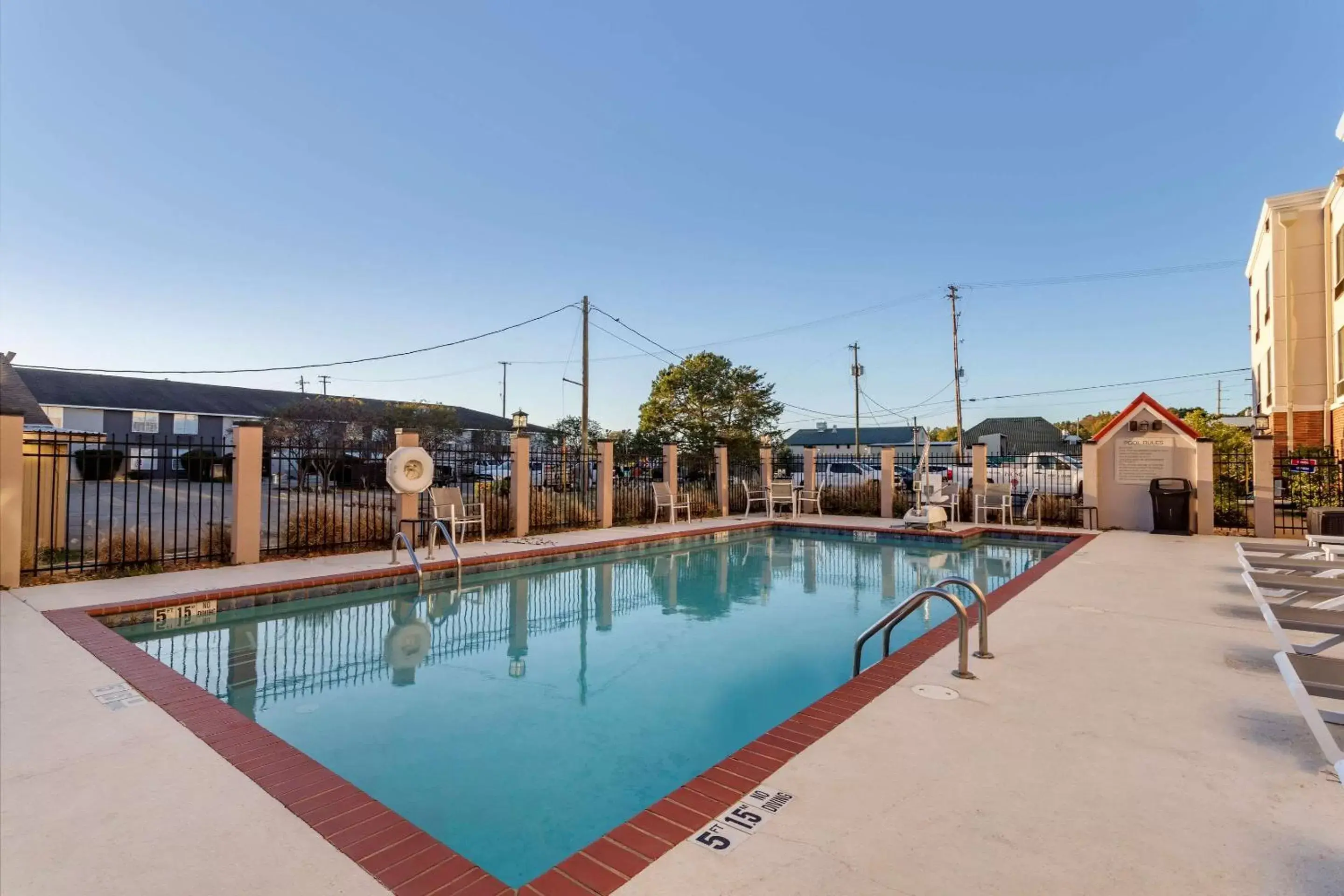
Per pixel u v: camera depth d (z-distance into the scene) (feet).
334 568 26.55
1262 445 36.99
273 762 9.77
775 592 28.55
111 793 8.73
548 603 25.94
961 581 14.73
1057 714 11.48
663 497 47.93
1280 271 53.57
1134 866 6.86
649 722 14.15
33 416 41.47
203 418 111.45
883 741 10.33
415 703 15.14
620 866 6.98
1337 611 10.91
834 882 6.60
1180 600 21.15
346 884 6.70
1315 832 7.55
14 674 13.69
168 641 19.77
